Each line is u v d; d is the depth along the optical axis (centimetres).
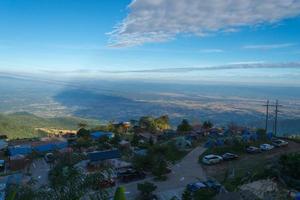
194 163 4191
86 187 883
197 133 6297
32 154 4850
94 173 919
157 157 4116
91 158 3900
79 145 5403
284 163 3297
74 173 924
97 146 5506
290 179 2969
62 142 5853
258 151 4556
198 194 2786
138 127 7269
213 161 4097
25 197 908
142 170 3781
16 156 4625
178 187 3303
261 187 2742
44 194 895
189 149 4928
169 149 4688
